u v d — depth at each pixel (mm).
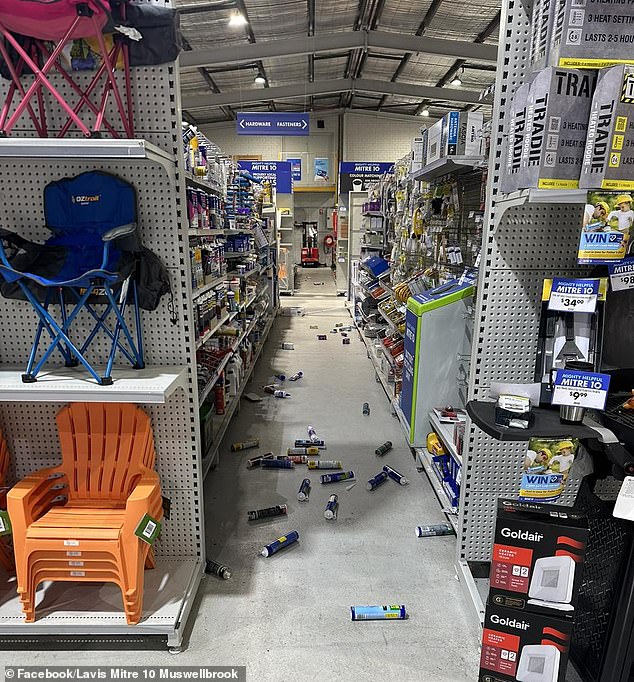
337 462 3264
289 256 12773
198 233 2482
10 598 1896
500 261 1838
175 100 1757
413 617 1963
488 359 1928
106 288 1713
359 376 5496
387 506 2805
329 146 15258
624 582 1416
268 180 9344
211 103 11109
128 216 1830
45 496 1869
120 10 1635
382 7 7656
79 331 1962
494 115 1729
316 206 17641
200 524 2125
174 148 1799
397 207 5121
